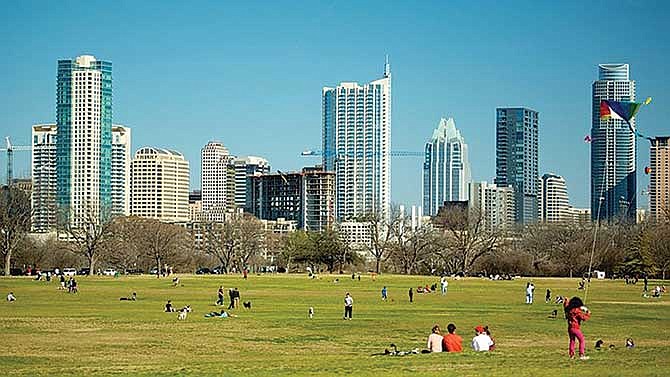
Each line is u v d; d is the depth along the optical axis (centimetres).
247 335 6725
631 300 11325
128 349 5822
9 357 5334
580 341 4175
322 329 7200
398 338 6550
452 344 4756
